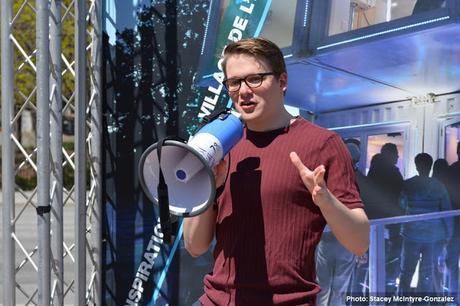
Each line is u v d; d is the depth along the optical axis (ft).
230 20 12.16
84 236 11.25
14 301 10.89
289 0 12.05
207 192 6.65
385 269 12.12
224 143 6.68
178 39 12.19
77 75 11.03
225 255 7.01
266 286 6.72
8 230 10.77
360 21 11.91
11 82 10.66
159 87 12.23
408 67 11.83
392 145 12.02
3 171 10.75
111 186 12.28
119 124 12.24
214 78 12.19
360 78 12.00
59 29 10.53
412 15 11.71
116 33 12.19
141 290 12.36
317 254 12.26
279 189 6.73
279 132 7.06
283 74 7.05
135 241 12.32
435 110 11.82
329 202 6.29
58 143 10.64
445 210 11.92
